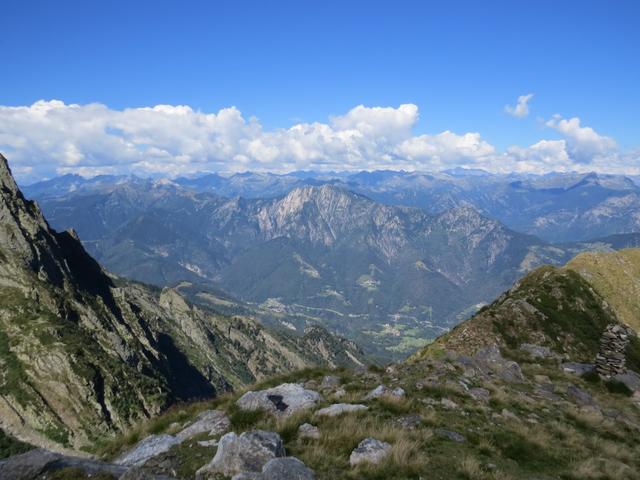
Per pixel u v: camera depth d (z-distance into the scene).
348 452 15.88
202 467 14.13
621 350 42.50
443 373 30.78
